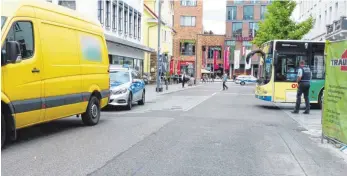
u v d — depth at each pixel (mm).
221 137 9977
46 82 9195
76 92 10680
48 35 9359
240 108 18766
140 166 6844
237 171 6680
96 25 12414
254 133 10805
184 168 6773
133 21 38625
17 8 8367
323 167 7145
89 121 11641
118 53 31984
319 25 44562
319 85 18328
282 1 37031
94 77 11805
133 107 18547
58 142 8914
